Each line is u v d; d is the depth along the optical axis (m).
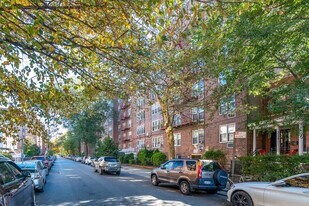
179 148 35.44
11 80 6.99
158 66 6.90
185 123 33.09
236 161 18.23
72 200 11.45
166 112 19.88
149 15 5.40
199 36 11.12
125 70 7.00
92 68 7.27
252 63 11.39
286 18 9.92
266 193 8.38
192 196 12.69
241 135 13.70
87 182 18.25
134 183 17.61
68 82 7.25
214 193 13.56
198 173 12.84
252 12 9.95
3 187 5.14
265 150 22.97
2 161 6.24
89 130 59.25
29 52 6.00
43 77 6.71
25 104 7.60
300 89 9.73
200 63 13.67
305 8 9.63
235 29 10.35
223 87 13.80
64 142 94.44
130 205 10.35
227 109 18.39
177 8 5.59
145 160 37.34
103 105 56.25
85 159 54.69
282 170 13.11
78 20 5.79
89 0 5.43
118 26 5.99
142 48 6.57
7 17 5.23
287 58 11.59
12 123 8.30
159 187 15.56
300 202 7.48
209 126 28.77
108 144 49.41
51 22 5.73
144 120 49.41
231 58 11.36
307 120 9.80
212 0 5.62
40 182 13.42
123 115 68.38
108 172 26.44
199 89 18.67
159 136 41.91
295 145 20.14
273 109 10.66
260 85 13.10
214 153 24.00
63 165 46.53
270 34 9.62
